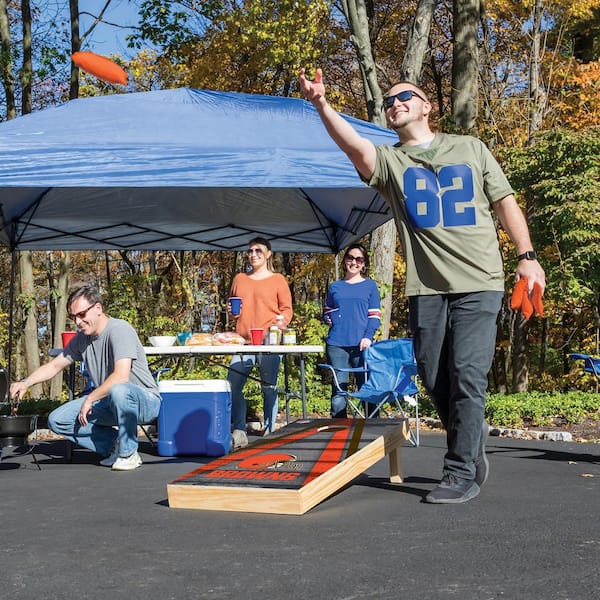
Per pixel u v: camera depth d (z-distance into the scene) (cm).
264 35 1664
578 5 1727
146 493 448
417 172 402
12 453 674
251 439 818
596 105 1712
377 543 307
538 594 234
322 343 1242
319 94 386
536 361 2452
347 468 400
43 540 322
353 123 771
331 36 1917
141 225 1022
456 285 394
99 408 598
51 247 1070
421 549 296
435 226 397
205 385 651
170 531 335
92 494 448
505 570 263
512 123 1702
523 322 1914
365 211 925
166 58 1741
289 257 2414
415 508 385
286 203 959
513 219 396
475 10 1467
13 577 263
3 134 672
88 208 944
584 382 1786
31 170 646
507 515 365
